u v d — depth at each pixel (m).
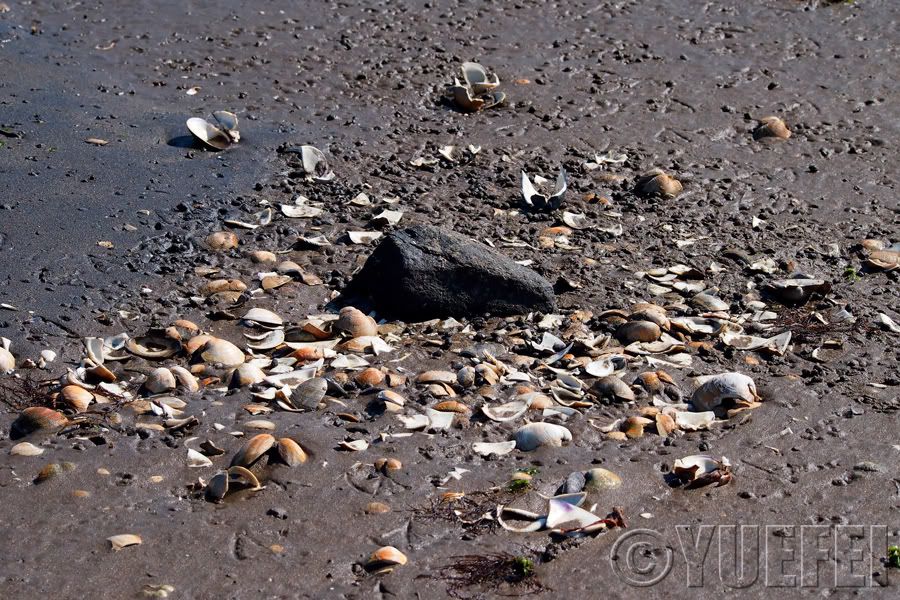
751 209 21.94
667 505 13.32
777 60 28.45
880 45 29.47
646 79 27.16
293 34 28.31
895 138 25.03
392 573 12.05
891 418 15.22
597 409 15.29
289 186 21.53
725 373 15.67
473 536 12.67
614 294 18.45
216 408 14.95
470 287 17.52
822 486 13.78
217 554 12.29
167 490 13.35
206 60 26.70
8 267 18.17
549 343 16.78
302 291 18.14
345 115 24.66
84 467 13.63
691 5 31.36
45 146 22.23
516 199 21.73
